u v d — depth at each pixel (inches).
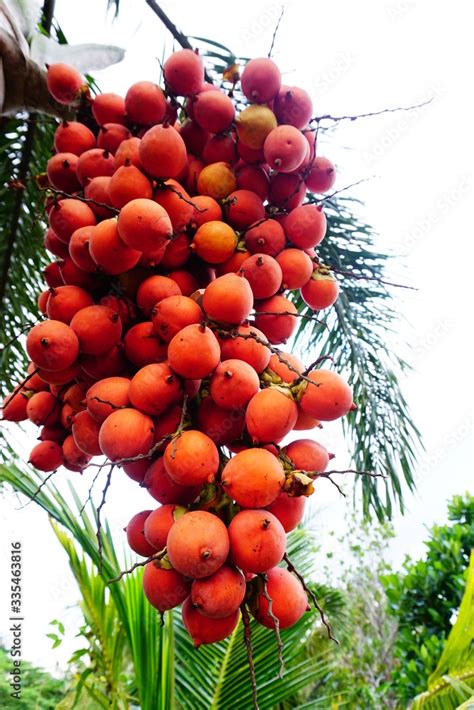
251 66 21.5
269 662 36.4
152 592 15.8
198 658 36.6
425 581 85.0
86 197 20.8
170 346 16.9
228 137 22.1
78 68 31.0
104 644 38.2
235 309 17.6
